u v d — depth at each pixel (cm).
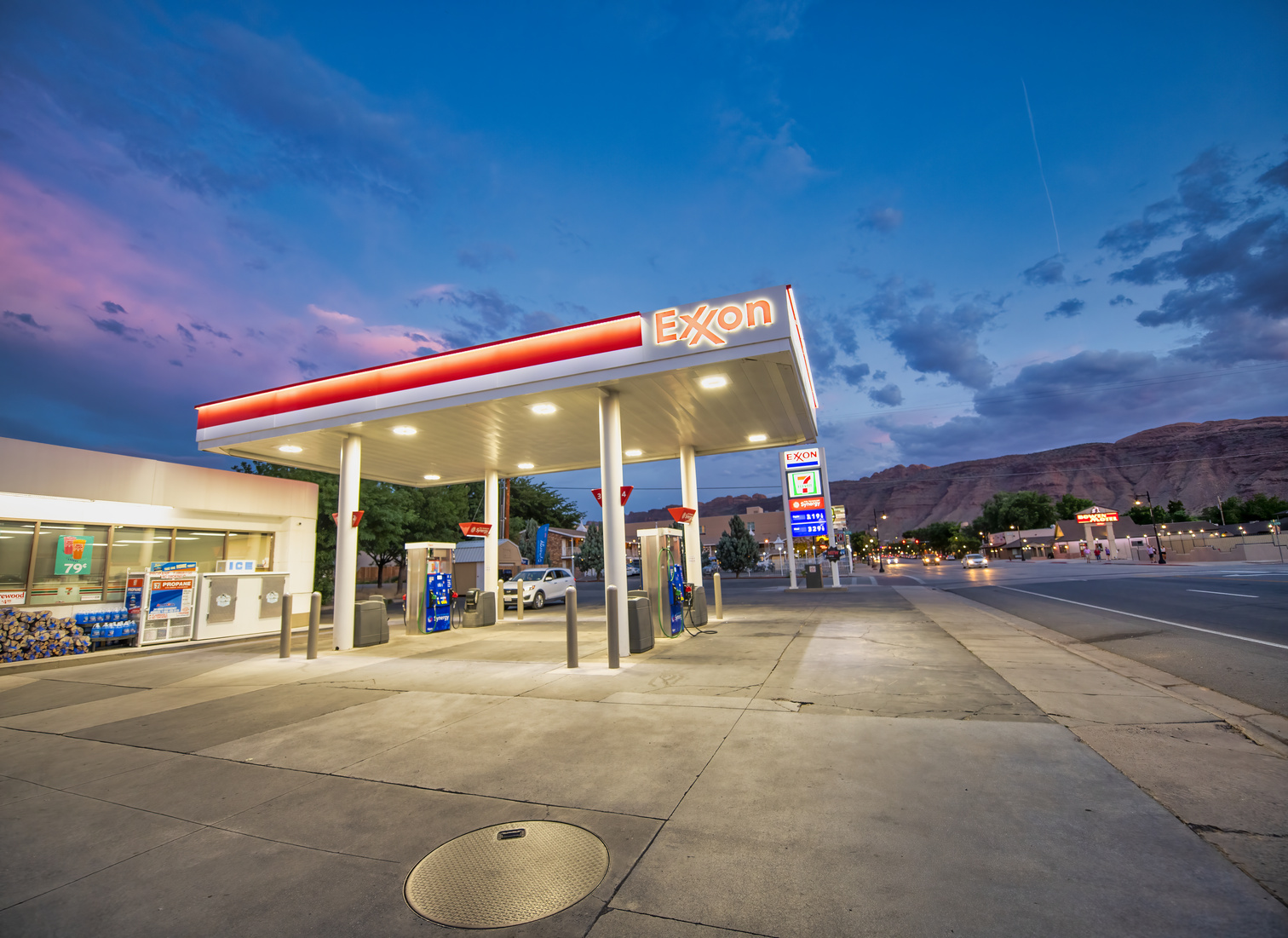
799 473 2480
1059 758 412
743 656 868
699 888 274
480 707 630
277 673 913
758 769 415
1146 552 5353
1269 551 3728
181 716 668
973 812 336
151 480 1389
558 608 2211
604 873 290
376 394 1103
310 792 420
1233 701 574
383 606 1202
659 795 381
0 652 1061
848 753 438
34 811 405
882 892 263
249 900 283
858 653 850
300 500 1734
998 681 652
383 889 288
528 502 5369
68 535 1256
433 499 3244
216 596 1373
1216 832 304
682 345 900
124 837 359
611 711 586
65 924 269
